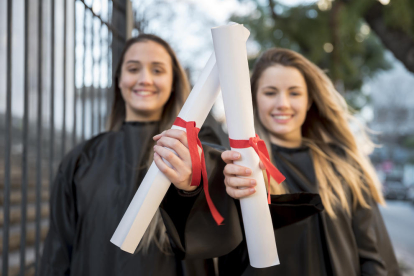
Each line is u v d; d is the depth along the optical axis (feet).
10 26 4.75
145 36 4.69
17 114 14.39
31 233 9.00
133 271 3.85
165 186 2.87
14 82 14.39
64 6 6.00
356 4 11.72
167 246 3.98
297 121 4.62
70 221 4.27
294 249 4.21
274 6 14.80
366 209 4.69
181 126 2.88
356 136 5.23
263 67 4.70
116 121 5.20
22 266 5.10
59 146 14.52
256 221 2.88
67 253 4.19
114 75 4.98
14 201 10.57
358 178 4.86
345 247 4.26
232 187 2.96
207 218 3.44
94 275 3.90
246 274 4.14
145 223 2.83
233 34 2.63
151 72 4.50
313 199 3.55
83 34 6.51
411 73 11.62
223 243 3.43
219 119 14.55
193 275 3.95
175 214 3.37
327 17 14.01
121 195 4.12
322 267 4.22
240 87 2.72
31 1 14.73
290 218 3.77
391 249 4.65
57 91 15.03
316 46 14.11
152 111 4.64
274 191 4.40
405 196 60.34
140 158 4.35
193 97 2.89
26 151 5.13
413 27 10.83
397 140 104.22
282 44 15.25
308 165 4.77
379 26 11.60
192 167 2.80
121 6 7.94
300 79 4.60
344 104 5.32
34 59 14.94
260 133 4.86
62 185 4.35
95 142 4.61
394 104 102.22
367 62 22.08
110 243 3.97
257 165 2.88
